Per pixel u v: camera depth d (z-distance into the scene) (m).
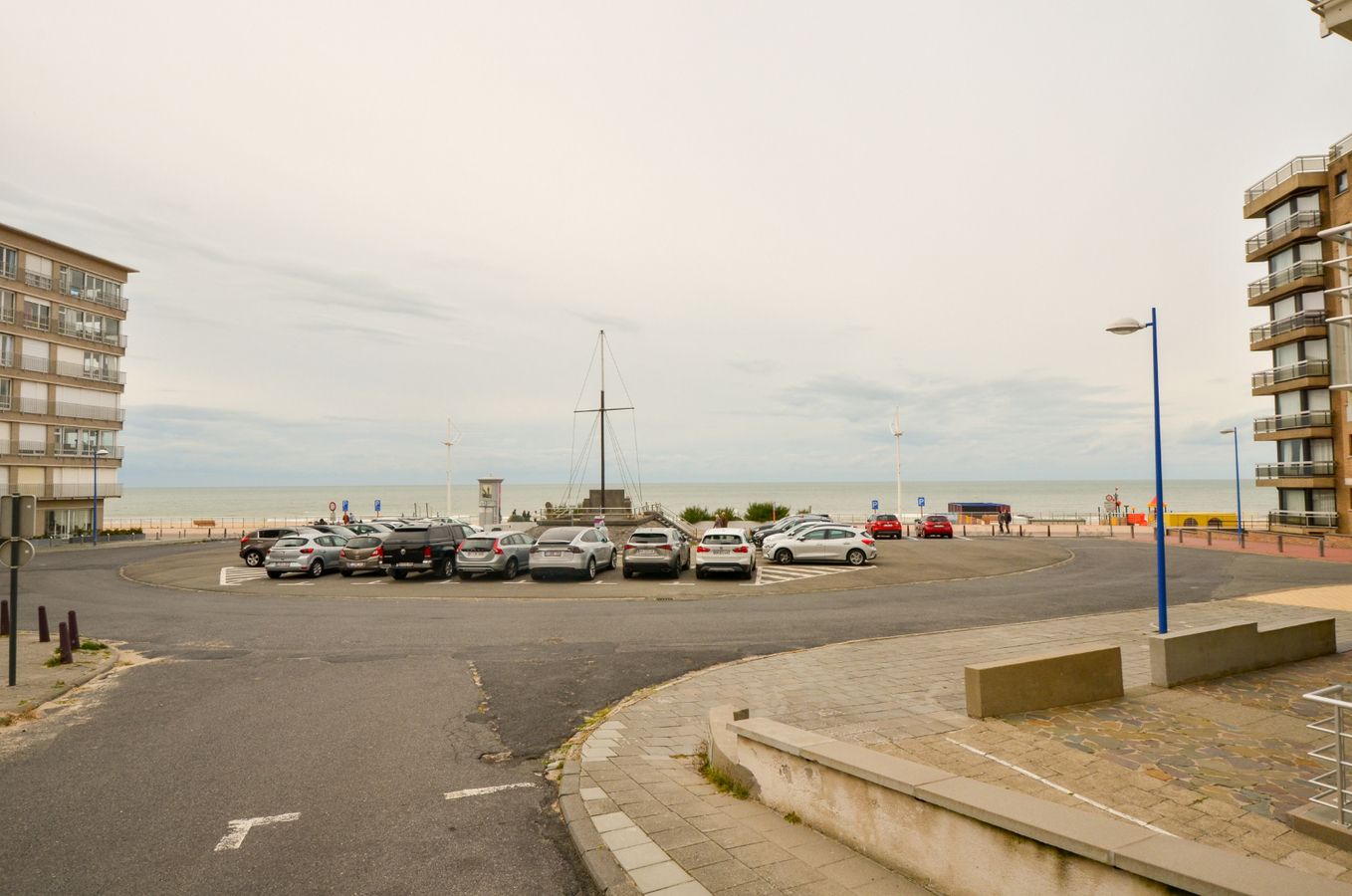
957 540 38.94
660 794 5.65
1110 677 8.23
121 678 9.92
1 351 43.66
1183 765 6.11
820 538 25.39
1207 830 4.89
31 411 45.34
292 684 9.48
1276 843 4.69
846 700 8.42
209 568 26.55
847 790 4.59
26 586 21.77
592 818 5.16
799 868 4.30
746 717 6.66
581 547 20.67
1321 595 17.08
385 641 12.26
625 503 42.00
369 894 4.30
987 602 16.52
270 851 4.84
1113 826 3.36
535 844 4.95
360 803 5.65
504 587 19.70
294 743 7.15
